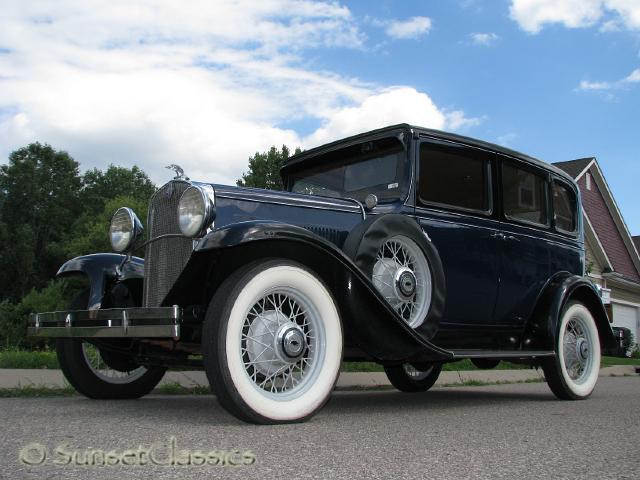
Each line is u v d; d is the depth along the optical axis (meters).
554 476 2.16
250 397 3.07
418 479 2.07
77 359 4.35
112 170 64.94
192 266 3.28
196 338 3.70
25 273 51.66
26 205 58.50
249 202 3.76
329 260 3.50
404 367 5.87
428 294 4.16
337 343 3.42
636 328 22.61
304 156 5.13
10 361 6.43
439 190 4.59
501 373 8.37
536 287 5.25
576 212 5.98
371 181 4.65
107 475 2.04
